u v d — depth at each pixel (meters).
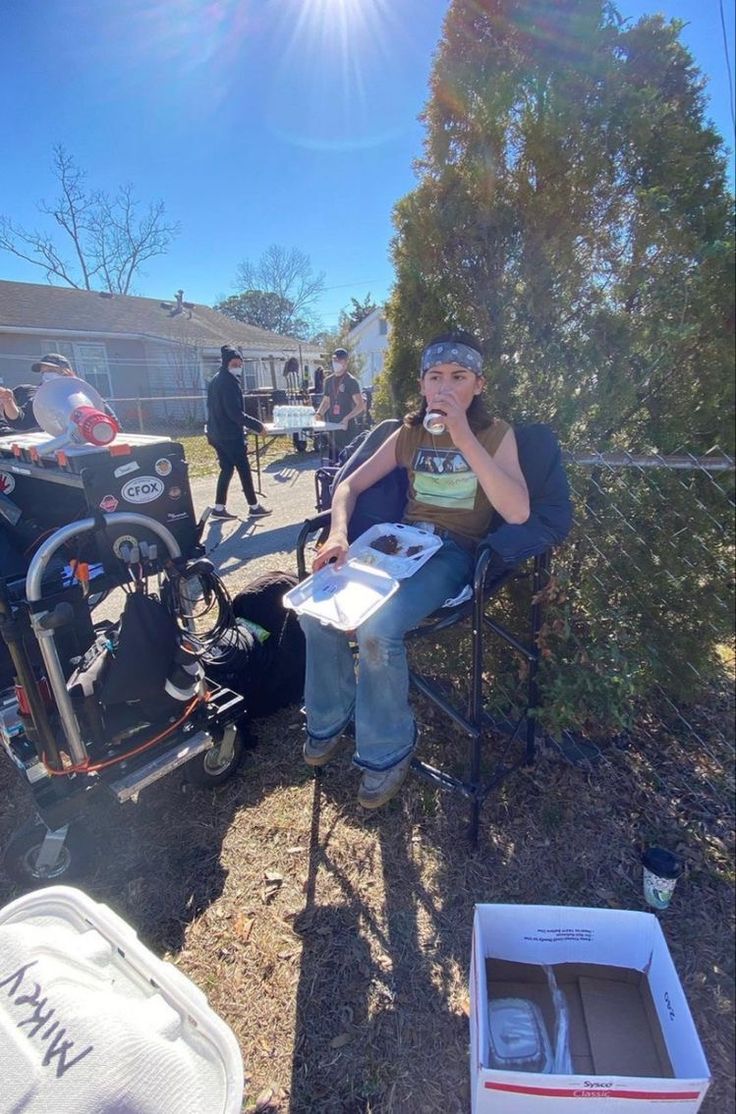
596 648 1.91
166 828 1.95
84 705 1.74
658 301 1.68
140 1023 1.03
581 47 1.72
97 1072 0.95
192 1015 1.05
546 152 1.79
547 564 1.92
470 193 1.97
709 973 1.41
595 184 1.79
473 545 1.85
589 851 1.76
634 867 1.70
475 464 1.59
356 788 2.08
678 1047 1.14
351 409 6.55
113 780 1.73
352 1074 1.27
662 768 2.04
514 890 1.66
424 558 1.67
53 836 1.70
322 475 3.89
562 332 1.96
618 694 1.89
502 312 2.05
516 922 1.33
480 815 1.92
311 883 1.73
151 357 17.81
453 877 1.72
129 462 1.67
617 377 1.83
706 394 1.70
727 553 1.85
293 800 2.04
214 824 1.96
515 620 2.27
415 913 1.62
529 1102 1.04
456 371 1.66
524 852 1.78
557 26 1.74
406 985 1.44
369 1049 1.31
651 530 1.95
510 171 1.93
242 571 4.30
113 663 1.72
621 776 2.02
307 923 1.61
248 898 1.69
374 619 1.59
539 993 1.33
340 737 1.90
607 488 1.98
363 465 1.98
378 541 1.78
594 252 1.86
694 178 1.68
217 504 5.82
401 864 1.77
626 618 2.02
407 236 2.16
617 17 1.71
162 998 1.10
